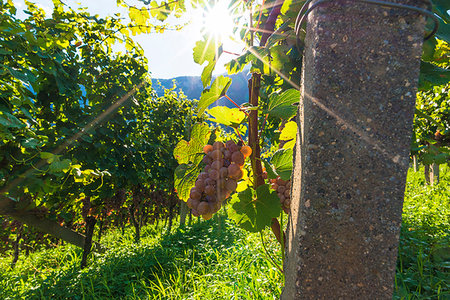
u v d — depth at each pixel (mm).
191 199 1548
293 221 1167
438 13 1317
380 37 895
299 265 950
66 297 4566
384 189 899
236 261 4551
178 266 5008
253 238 5656
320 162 931
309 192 939
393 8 884
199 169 1780
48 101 4617
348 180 915
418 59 883
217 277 4094
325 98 923
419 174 13867
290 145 1739
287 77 1836
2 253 9477
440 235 4086
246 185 1801
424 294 2676
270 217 1592
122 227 11859
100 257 7215
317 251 933
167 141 9719
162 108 9867
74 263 7434
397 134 896
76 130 4734
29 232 8922
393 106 896
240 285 3328
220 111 1538
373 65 899
